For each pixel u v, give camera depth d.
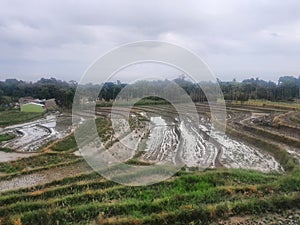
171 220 13.05
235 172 20.45
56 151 32.50
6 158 31.19
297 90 102.56
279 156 28.67
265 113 67.44
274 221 13.30
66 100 89.69
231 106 78.19
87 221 13.51
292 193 15.83
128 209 14.43
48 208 14.85
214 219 13.32
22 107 96.06
